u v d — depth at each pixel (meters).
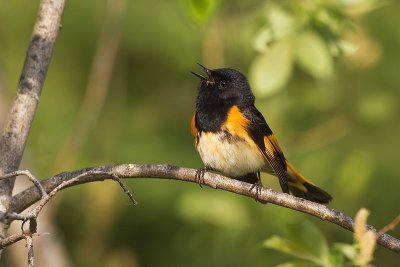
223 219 12.12
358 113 13.16
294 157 12.91
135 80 14.02
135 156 13.17
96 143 13.14
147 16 13.53
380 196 12.78
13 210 6.56
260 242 12.27
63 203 12.99
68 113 13.34
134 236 13.55
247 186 7.20
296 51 9.53
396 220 5.93
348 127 13.25
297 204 6.92
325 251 7.61
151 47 13.55
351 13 9.79
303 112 13.31
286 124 12.91
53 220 11.16
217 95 9.02
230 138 8.69
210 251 12.85
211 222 12.12
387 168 12.77
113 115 13.52
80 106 13.42
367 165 12.52
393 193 12.73
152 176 6.94
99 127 13.34
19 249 10.67
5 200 6.57
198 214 12.09
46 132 13.16
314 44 9.50
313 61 9.48
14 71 13.10
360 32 11.76
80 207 12.96
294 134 13.11
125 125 13.70
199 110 8.95
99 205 12.26
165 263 13.46
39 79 6.99
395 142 13.02
